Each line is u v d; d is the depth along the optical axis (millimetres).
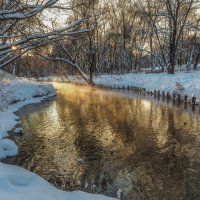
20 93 30016
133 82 44688
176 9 40938
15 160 12789
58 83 59906
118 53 70250
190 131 17031
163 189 10000
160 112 22953
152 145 14695
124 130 17781
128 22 62375
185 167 11789
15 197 5723
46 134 17109
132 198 9414
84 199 6332
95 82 51125
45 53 16938
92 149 14242
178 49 58625
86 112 24125
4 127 17891
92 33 48250
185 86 29078
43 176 11141
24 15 11102
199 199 9352
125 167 11898
